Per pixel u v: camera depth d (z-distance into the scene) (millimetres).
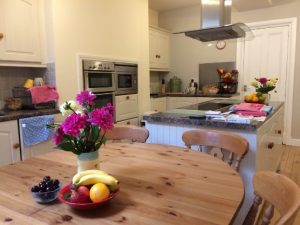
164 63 5309
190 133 1723
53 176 1177
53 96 2746
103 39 3330
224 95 4469
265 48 4488
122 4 3613
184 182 1081
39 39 2785
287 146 4332
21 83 2963
